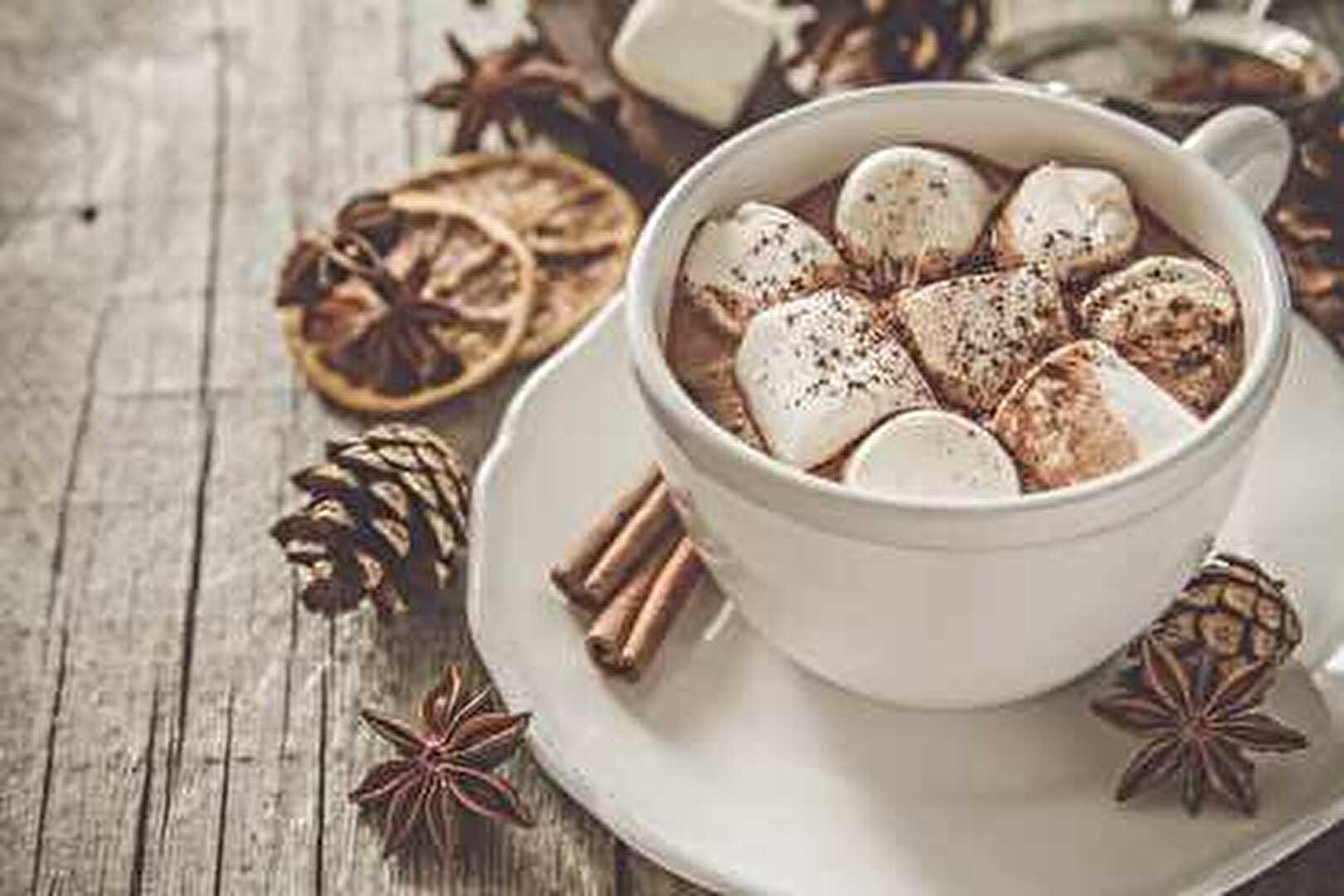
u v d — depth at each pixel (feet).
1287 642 1.27
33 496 1.51
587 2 1.78
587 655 1.31
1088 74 1.68
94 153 1.76
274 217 1.70
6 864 1.31
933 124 1.32
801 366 1.20
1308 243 1.54
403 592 1.40
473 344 1.56
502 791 1.29
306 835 1.31
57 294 1.64
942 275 1.28
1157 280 1.23
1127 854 1.20
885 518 1.12
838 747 1.26
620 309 1.47
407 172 1.73
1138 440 1.16
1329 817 1.21
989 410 1.21
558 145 1.75
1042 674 1.23
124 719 1.38
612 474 1.40
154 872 1.30
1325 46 1.76
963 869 1.20
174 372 1.58
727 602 1.34
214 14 1.89
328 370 1.56
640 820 1.21
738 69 1.66
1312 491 1.35
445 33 1.79
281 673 1.39
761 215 1.28
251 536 1.48
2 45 1.86
